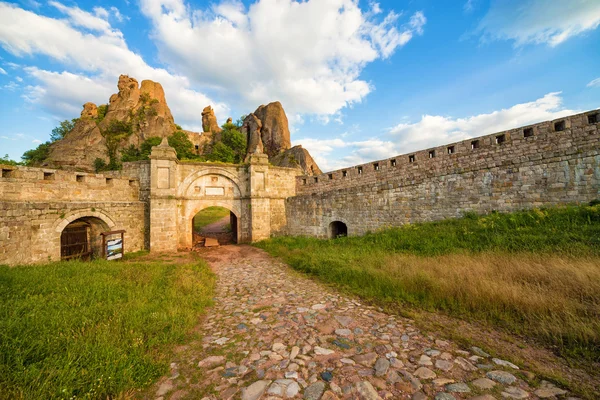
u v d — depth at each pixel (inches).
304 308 247.9
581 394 113.3
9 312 176.7
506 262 273.3
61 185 504.7
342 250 470.6
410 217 558.9
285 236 794.2
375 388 127.4
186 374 146.2
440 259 327.3
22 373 118.5
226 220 1632.6
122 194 637.9
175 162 687.1
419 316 208.7
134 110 2662.4
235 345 180.2
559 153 403.2
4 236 361.4
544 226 355.9
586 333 148.9
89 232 583.8
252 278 382.3
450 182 510.3
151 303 236.7
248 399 124.0
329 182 860.6
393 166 736.3
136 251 638.5
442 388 124.2
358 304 249.9
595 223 322.7
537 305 185.3
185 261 531.2
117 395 119.5
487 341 165.2
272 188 837.8
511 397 115.0
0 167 412.2
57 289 244.1
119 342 159.6
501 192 454.9
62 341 151.6
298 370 147.2
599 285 192.7
